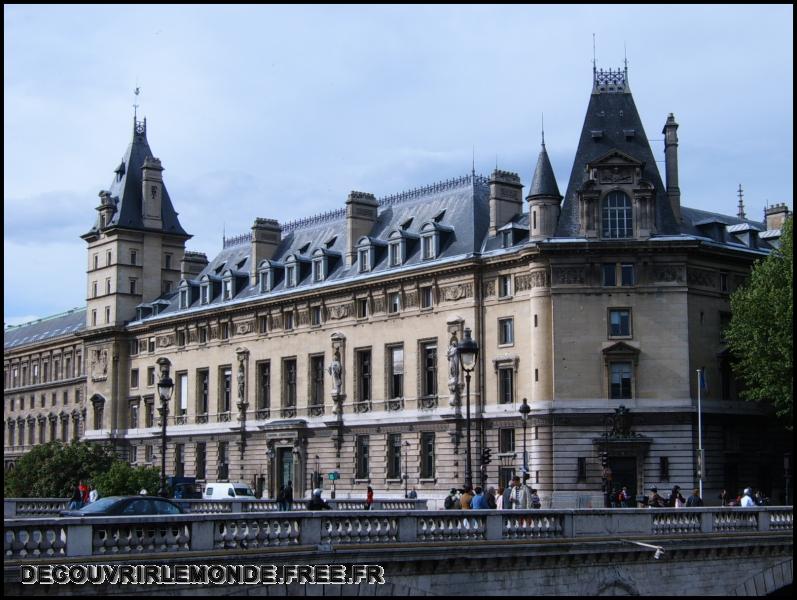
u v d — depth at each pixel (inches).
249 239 4783.5
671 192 3373.5
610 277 3211.1
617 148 3302.2
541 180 3282.5
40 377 6240.2
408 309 3661.4
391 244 3786.9
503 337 3380.9
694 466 3115.2
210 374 4483.3
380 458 3693.4
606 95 3395.7
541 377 3203.7
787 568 1871.3
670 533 1748.3
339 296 3914.9
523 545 1509.6
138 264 5162.4
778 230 3725.4
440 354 3531.0
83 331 5236.2
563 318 3203.7
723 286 3324.3
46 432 6102.4
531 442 3213.6
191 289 4726.9
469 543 1471.5
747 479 3260.3
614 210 3230.8
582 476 3127.5
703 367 3208.7
